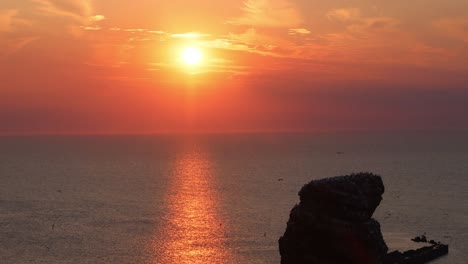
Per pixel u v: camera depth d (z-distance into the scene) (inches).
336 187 2010.3
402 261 6003.9
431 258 6392.7
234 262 6082.7
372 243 1993.1
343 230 1967.3
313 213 2022.6
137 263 6112.2
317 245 2011.6
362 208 2003.0
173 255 6422.2
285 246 2066.9
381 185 2107.5
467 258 6451.8
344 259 1978.3
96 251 6619.1
